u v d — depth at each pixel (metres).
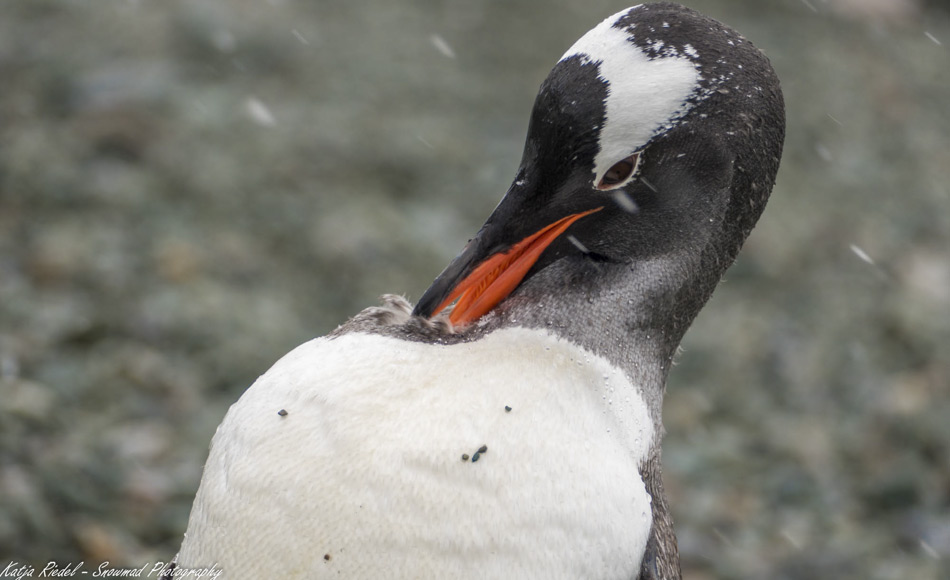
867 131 26.91
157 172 16.59
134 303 12.78
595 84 5.19
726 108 5.25
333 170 18.59
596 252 5.40
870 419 13.95
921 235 21.41
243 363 12.05
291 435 4.75
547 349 5.09
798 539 11.14
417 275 15.55
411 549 4.56
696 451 12.53
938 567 10.89
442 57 26.14
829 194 22.70
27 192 15.08
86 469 9.47
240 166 17.45
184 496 9.69
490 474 4.63
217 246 14.82
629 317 5.37
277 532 4.64
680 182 5.29
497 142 21.59
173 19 22.66
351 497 4.59
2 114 17.34
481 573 4.57
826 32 33.56
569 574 4.66
